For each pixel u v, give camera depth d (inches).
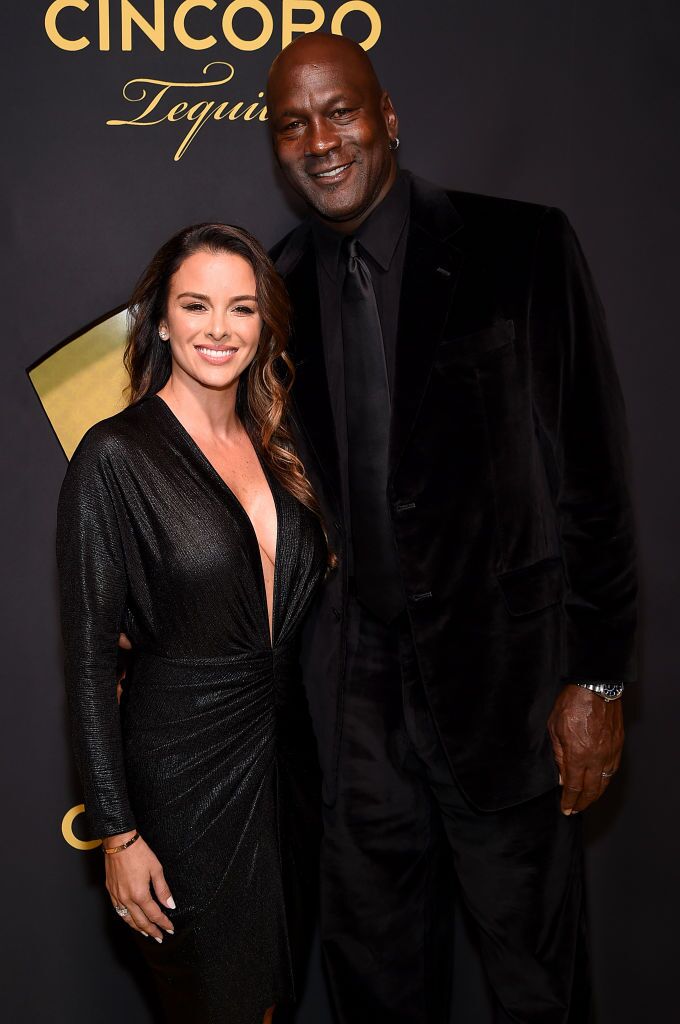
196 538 60.4
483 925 73.7
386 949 77.3
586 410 66.2
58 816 81.9
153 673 61.9
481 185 77.2
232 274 61.9
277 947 64.3
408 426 65.8
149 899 61.1
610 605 66.9
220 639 61.6
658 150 77.9
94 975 83.6
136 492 60.1
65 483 60.5
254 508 65.1
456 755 68.6
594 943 85.5
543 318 66.1
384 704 72.4
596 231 78.2
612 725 68.4
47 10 74.5
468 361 66.1
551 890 71.2
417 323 66.2
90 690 59.9
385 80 76.0
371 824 74.5
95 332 77.7
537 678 68.4
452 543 67.2
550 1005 72.3
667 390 80.0
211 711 61.6
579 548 67.2
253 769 62.9
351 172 65.2
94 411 78.5
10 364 77.4
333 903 76.7
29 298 76.9
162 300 64.2
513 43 76.3
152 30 75.4
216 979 63.0
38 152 75.7
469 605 67.7
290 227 77.9
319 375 69.1
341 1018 79.1
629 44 76.8
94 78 75.4
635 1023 85.7
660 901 85.2
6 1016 83.3
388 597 69.8
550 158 77.3
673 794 84.2
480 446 66.6
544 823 70.6
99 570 59.7
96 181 76.2
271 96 66.2
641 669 82.7
